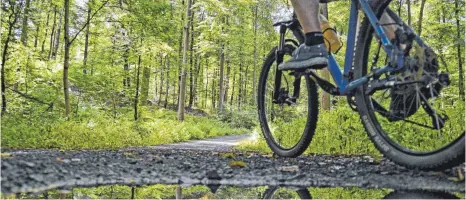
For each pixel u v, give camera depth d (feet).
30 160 7.95
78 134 22.88
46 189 5.98
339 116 16.71
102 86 44.57
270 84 12.36
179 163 9.25
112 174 7.44
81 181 6.74
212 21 63.82
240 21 87.86
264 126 12.57
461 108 12.43
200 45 68.44
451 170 7.44
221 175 7.57
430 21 46.44
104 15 42.22
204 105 154.92
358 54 8.91
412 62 7.29
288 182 7.02
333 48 9.98
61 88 39.29
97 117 35.06
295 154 11.12
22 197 5.32
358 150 14.98
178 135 45.37
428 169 7.22
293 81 10.41
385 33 8.04
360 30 8.91
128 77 49.32
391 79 7.68
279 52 10.70
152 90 141.18
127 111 46.52
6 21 30.66
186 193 6.11
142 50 43.93
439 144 11.91
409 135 12.02
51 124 23.72
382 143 8.29
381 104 8.56
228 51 99.55
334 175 7.58
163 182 7.04
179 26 62.23
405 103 7.88
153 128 41.42
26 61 37.04
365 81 8.34
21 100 31.09
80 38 64.13
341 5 40.88
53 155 10.14
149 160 9.73
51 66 39.65
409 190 6.27
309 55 8.79
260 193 6.15
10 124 21.22
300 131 16.48
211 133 70.18
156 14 42.80
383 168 8.34
